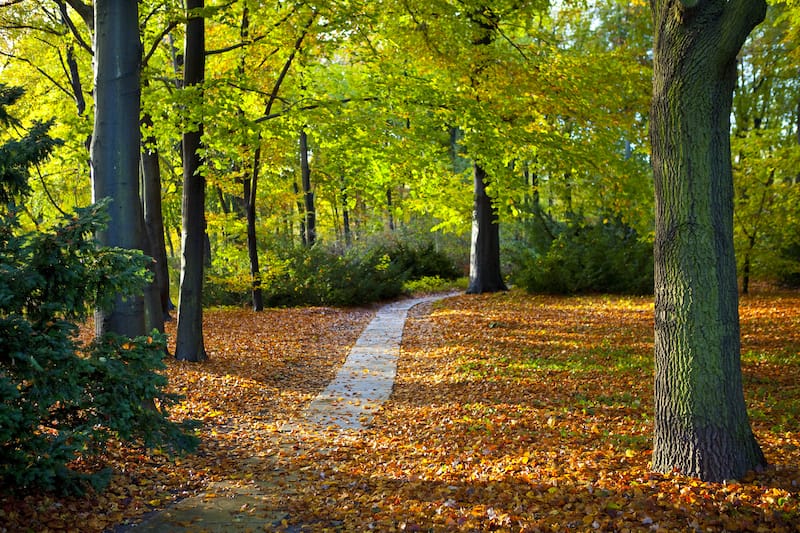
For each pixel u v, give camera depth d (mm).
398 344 13648
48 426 4441
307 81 14914
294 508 4938
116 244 6273
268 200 22297
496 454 5988
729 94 4531
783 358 9562
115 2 6301
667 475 4688
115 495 4883
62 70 15766
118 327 6188
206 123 10016
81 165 14109
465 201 21172
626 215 11883
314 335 14883
